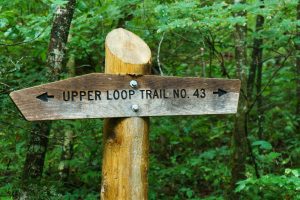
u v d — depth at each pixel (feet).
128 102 8.19
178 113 8.56
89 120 13.69
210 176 18.30
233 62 23.56
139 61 8.38
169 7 14.10
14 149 12.42
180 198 17.58
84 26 16.69
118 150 8.21
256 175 16.24
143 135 8.33
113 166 8.24
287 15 16.56
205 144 22.67
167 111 8.48
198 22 13.52
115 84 8.11
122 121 8.20
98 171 16.40
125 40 8.69
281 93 25.43
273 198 13.47
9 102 10.73
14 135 11.69
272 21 16.11
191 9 13.91
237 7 14.03
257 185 13.58
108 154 8.30
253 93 24.32
